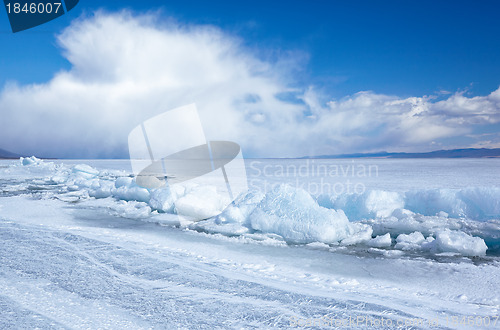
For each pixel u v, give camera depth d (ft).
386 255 15.33
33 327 7.76
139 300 9.48
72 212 25.89
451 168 111.45
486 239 18.06
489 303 9.72
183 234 18.93
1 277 11.12
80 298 9.54
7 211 25.66
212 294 10.02
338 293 10.30
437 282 11.68
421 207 24.38
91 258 13.56
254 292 10.23
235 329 7.86
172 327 7.90
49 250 14.61
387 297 10.03
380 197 24.31
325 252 15.70
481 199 22.16
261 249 16.05
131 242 16.51
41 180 53.83
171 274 11.82
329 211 18.17
